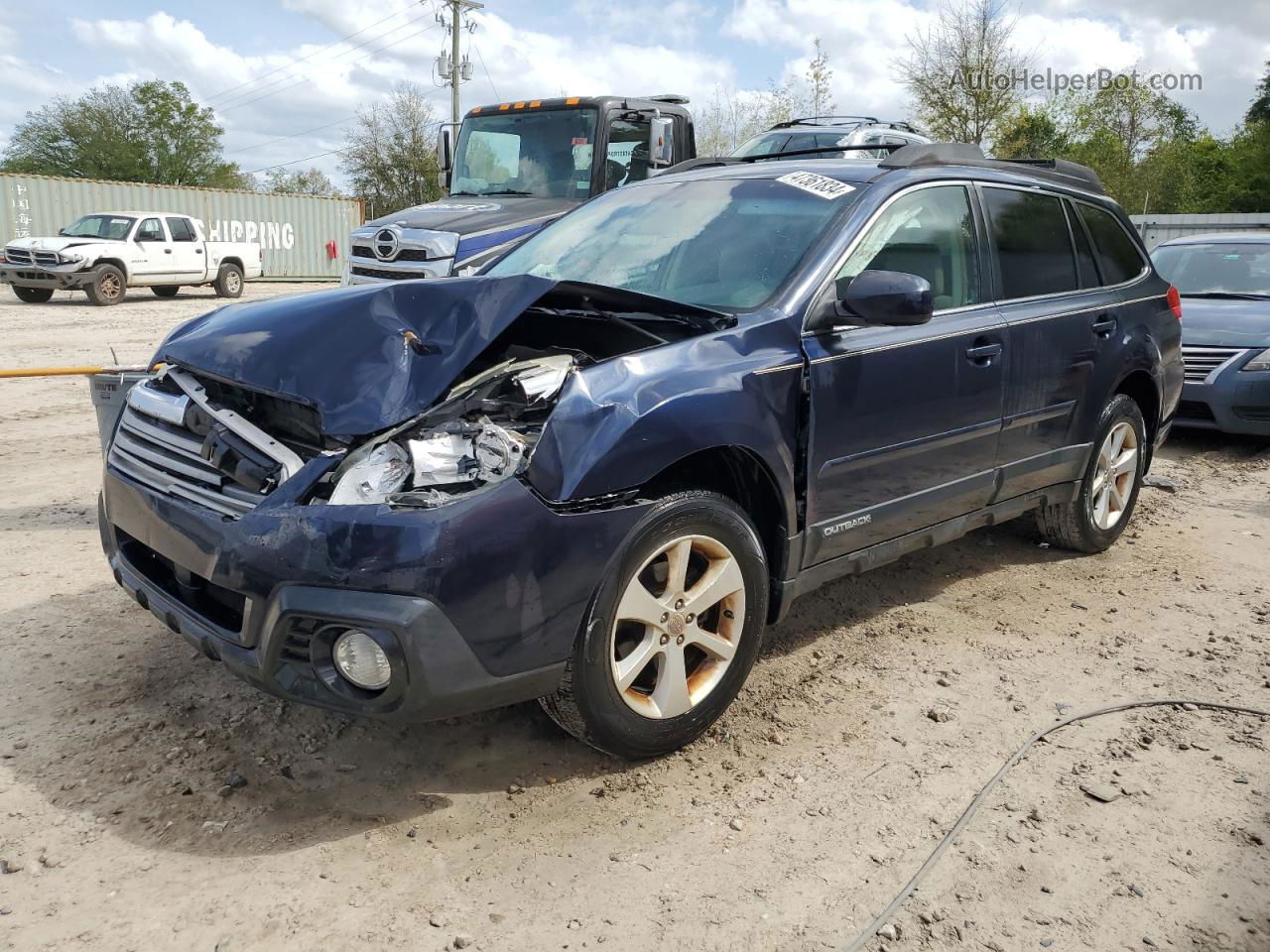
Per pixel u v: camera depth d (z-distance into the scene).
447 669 2.59
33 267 18.67
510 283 3.03
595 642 2.84
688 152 10.61
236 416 2.92
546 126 9.97
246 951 2.31
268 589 2.61
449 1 42.50
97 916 2.40
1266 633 4.32
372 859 2.64
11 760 3.02
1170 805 2.99
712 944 2.38
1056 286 4.69
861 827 2.85
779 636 4.17
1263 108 51.50
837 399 3.45
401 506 2.58
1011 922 2.48
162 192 27.95
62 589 4.36
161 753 3.08
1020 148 33.72
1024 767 3.18
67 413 8.52
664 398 2.95
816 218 3.76
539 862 2.65
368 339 2.91
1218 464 7.61
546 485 2.71
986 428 4.15
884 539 3.83
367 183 53.31
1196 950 2.40
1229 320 8.10
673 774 3.09
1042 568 5.09
